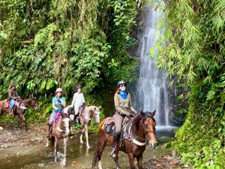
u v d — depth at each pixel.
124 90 5.80
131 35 12.89
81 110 8.71
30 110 12.02
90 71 11.01
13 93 11.01
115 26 11.91
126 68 11.82
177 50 5.66
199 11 6.54
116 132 5.64
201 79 8.02
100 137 6.23
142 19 13.17
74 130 10.30
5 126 11.28
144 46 12.66
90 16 10.87
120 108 5.64
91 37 11.24
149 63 12.06
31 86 11.93
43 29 11.86
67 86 11.32
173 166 6.46
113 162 6.92
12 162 7.15
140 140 5.21
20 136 9.77
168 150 7.55
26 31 12.90
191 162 6.39
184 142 7.38
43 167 6.76
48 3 12.54
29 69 12.37
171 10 5.59
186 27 5.21
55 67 11.57
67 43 11.41
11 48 12.97
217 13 5.40
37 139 9.33
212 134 6.86
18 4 12.57
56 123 7.26
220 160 5.83
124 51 12.21
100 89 11.67
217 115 7.15
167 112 11.14
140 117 5.16
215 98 7.38
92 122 10.56
